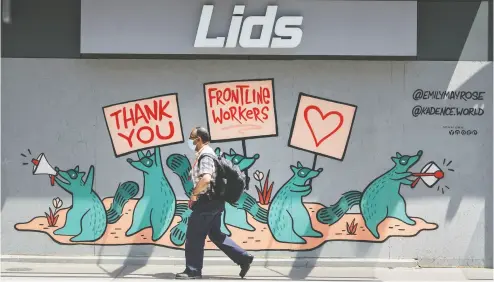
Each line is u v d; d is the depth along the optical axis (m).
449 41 9.43
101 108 9.41
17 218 9.41
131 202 9.40
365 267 9.34
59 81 9.39
